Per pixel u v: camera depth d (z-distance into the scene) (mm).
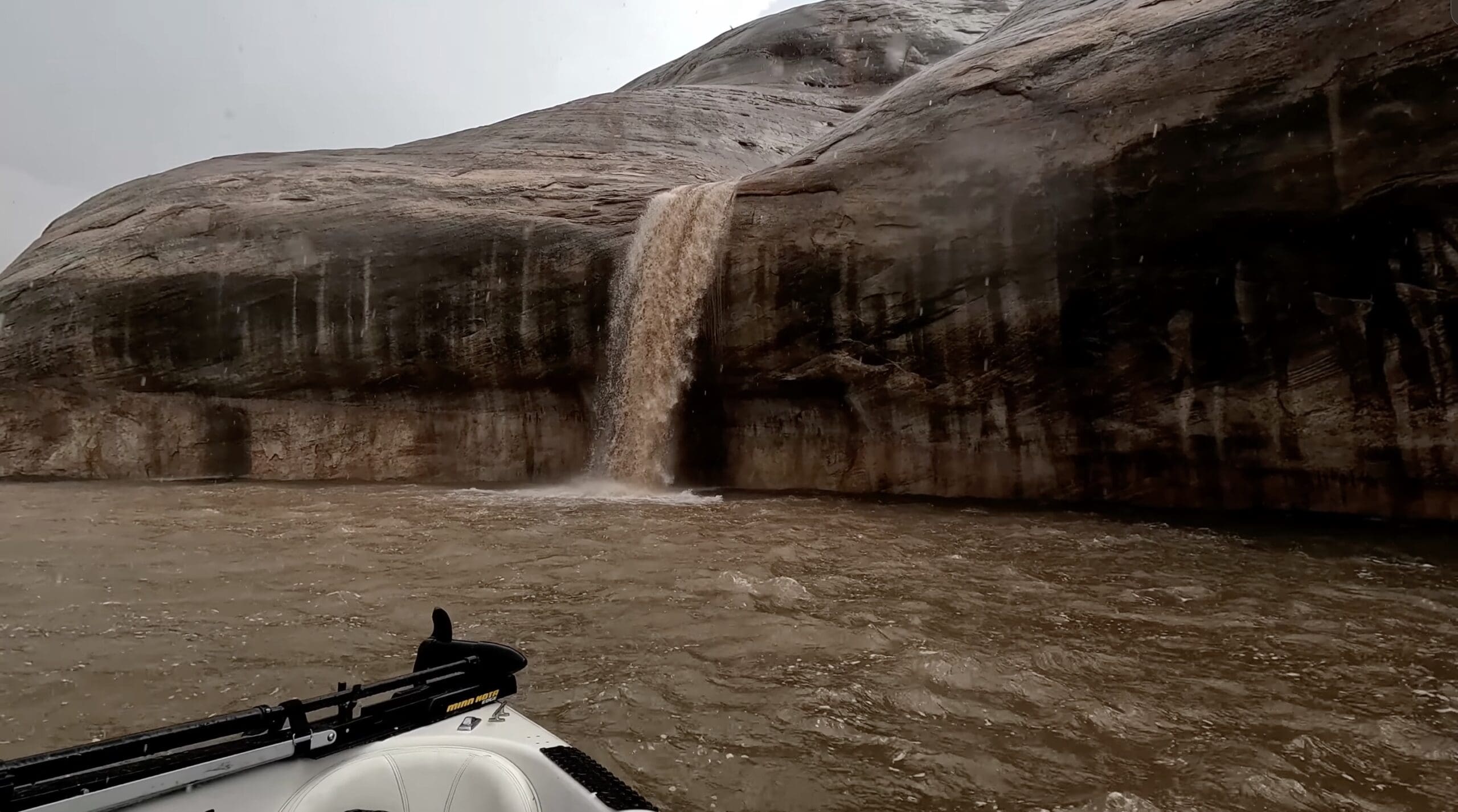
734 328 12562
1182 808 2812
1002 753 3281
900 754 3268
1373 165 7953
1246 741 3346
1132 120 9539
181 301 15516
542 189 16031
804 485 12359
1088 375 9969
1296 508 8781
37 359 15828
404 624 5094
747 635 4848
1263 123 8617
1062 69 10633
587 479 14023
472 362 14477
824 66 30547
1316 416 8531
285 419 15383
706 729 3512
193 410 15570
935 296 11008
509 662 2625
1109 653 4492
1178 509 9500
